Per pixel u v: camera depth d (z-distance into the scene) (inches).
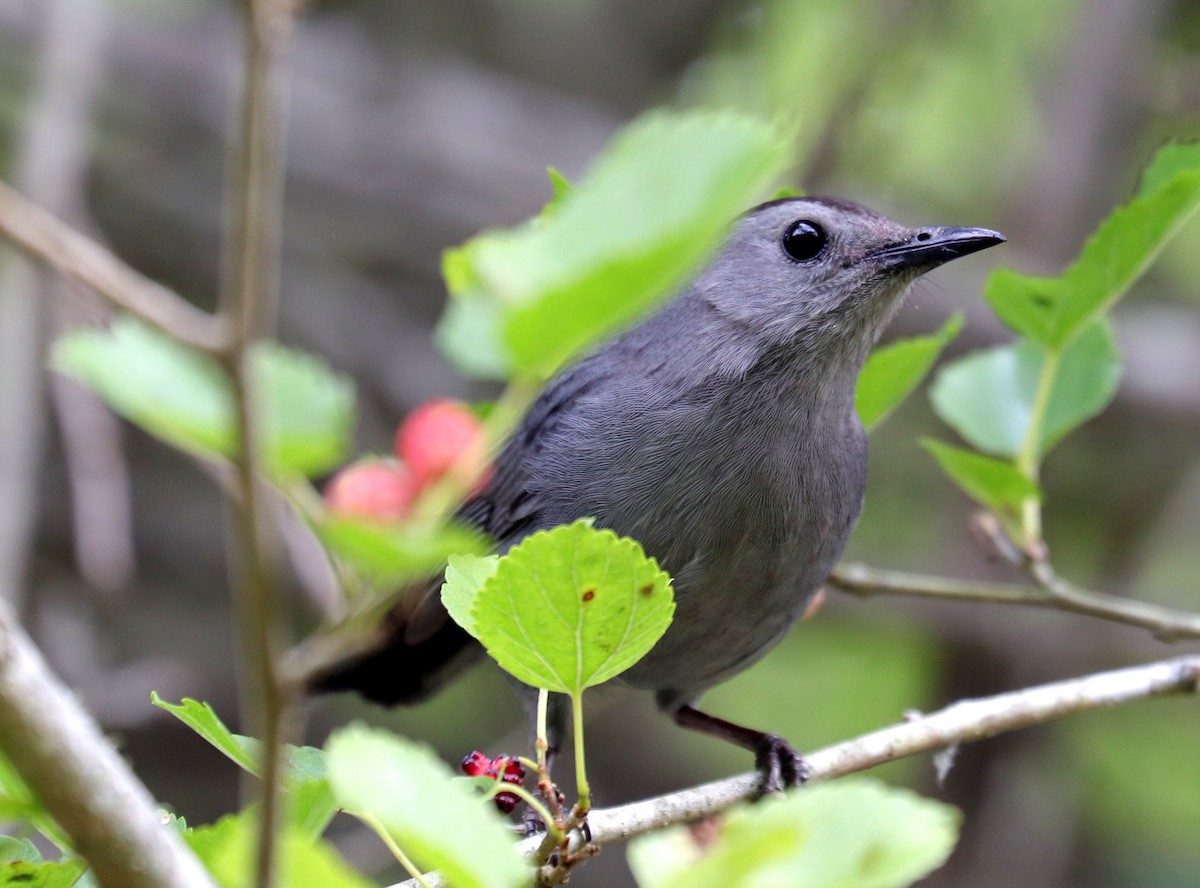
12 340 476.1
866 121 589.0
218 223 639.1
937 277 589.9
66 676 519.8
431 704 600.4
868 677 609.0
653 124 121.3
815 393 315.9
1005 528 326.0
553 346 119.6
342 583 144.6
